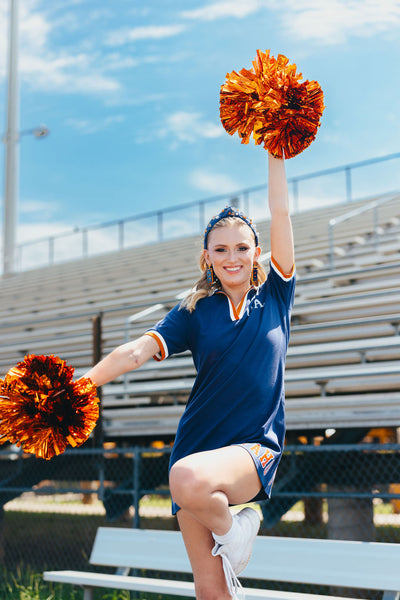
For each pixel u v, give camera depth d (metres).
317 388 6.00
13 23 18.03
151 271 13.34
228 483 1.66
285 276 2.04
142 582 3.90
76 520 10.47
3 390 1.77
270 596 3.36
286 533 7.60
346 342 6.39
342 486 5.56
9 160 18.12
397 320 5.71
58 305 12.01
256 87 1.95
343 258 9.69
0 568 6.75
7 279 17.55
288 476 5.64
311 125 1.96
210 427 1.89
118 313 10.12
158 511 11.31
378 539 7.25
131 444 7.84
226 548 1.71
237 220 2.00
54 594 5.23
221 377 1.89
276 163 2.05
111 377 1.91
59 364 1.79
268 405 1.89
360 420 5.13
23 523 10.55
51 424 1.74
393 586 3.39
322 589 5.59
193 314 2.00
